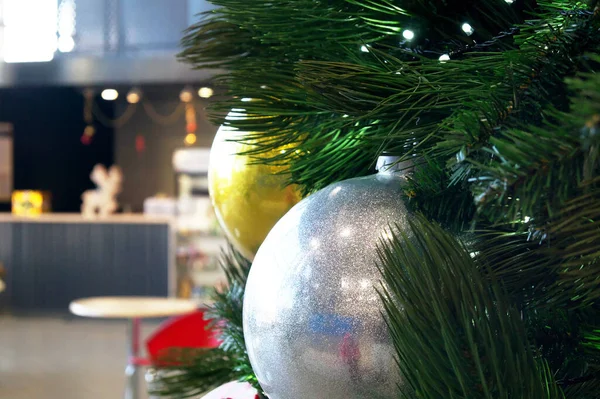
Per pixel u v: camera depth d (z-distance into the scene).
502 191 0.20
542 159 0.19
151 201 7.60
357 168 0.38
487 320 0.26
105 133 8.81
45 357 5.68
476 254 0.28
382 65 0.30
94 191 7.94
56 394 4.66
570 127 0.19
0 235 7.66
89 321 7.31
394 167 0.34
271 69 0.33
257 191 0.41
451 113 0.29
